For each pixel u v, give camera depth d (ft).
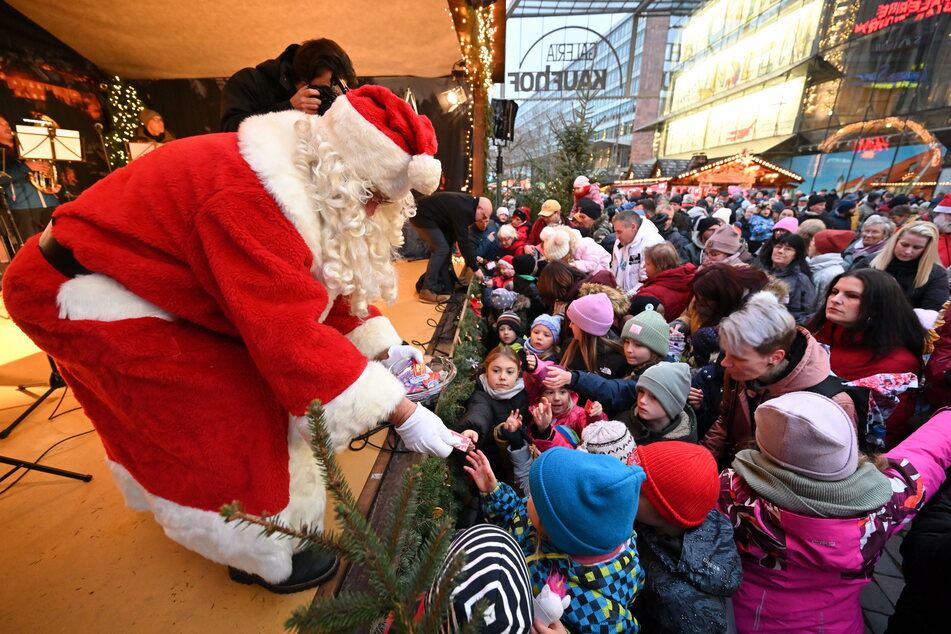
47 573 4.20
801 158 94.89
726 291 8.13
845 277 6.71
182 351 3.07
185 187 2.95
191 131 20.22
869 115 78.95
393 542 2.18
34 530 4.70
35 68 15.83
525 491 5.82
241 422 3.20
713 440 6.50
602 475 3.41
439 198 13.23
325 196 3.10
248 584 4.08
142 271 2.90
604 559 3.61
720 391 6.82
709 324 8.44
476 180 19.99
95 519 4.85
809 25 91.66
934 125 67.72
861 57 80.18
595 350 8.01
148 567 4.28
